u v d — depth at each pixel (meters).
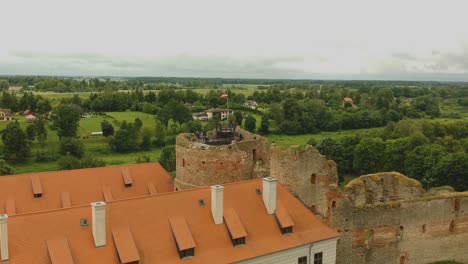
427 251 53.03
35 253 32.62
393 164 118.75
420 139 118.69
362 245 49.44
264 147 52.84
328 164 51.34
